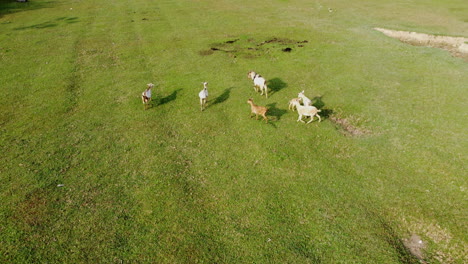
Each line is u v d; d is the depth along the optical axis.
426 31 32.78
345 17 40.16
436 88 20.44
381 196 11.99
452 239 10.30
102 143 15.22
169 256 9.73
